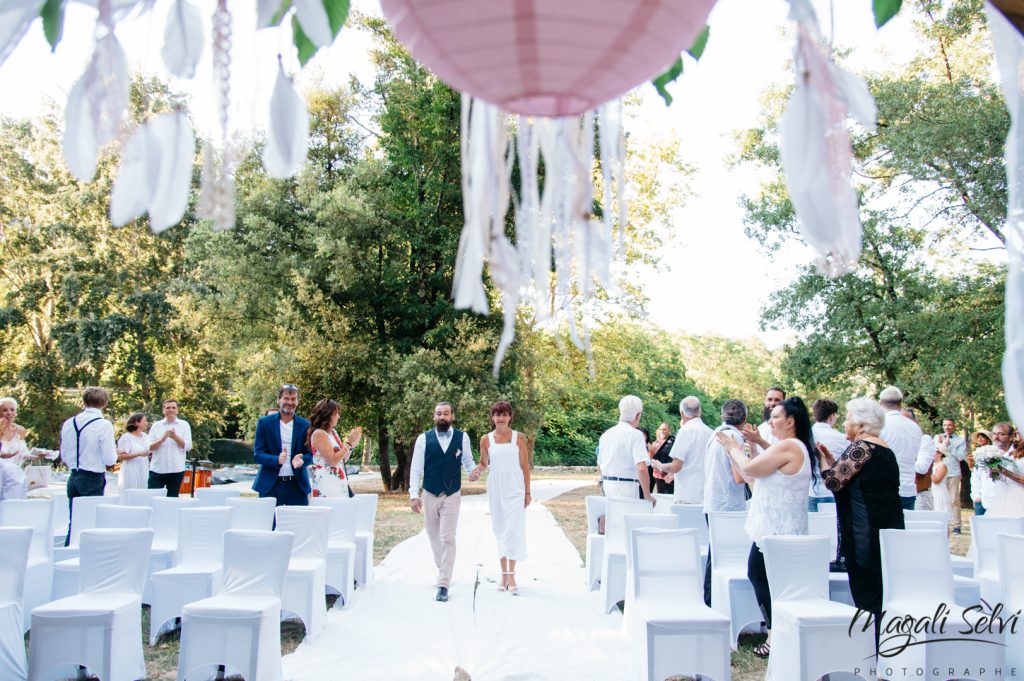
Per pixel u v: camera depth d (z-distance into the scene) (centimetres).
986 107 1409
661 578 440
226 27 125
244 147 132
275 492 636
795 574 413
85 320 2342
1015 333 157
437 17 104
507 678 437
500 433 692
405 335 1995
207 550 531
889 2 137
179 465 939
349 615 586
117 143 124
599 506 707
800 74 118
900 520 432
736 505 570
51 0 133
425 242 1930
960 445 1133
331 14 142
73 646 391
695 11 105
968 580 495
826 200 117
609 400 3459
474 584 708
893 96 1484
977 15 1501
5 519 528
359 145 2098
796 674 381
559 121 130
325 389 1900
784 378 1898
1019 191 160
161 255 2514
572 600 643
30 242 2545
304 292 1833
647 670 401
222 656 398
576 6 99
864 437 441
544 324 126
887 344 1702
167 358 2641
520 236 127
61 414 2522
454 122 1870
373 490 2019
